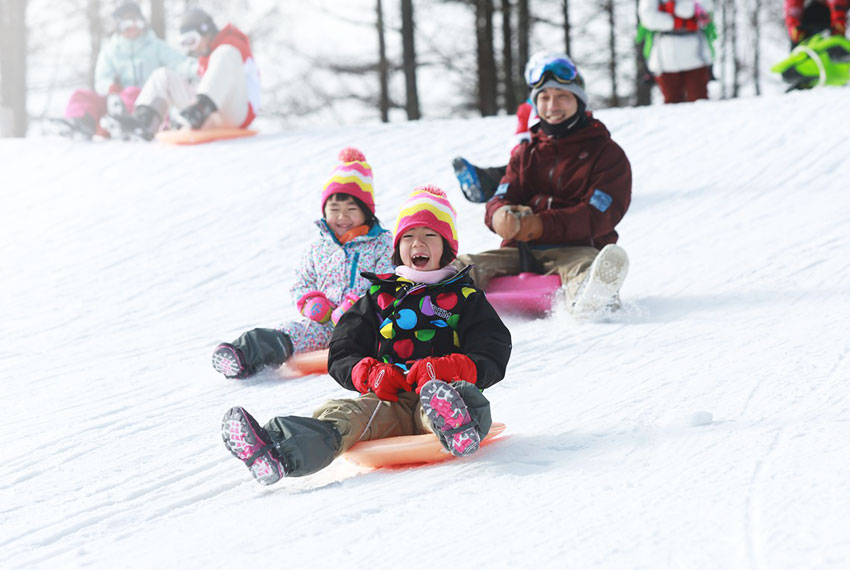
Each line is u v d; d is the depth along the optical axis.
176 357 11.46
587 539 5.07
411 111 54.66
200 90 24.89
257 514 6.07
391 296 7.27
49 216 20.17
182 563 5.32
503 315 12.13
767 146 21.50
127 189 21.86
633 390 8.30
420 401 6.46
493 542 5.17
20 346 12.44
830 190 17.89
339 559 5.16
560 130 13.09
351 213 10.90
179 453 7.72
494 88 58.41
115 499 6.67
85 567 5.43
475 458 6.77
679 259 14.44
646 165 21.38
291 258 16.83
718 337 10.04
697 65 27.69
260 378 10.17
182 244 17.89
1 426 8.88
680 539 4.94
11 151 25.55
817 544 4.69
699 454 6.30
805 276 12.57
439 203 7.67
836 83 28.73
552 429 7.34
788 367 8.44
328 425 6.57
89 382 10.46
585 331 10.97
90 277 16.14
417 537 5.36
